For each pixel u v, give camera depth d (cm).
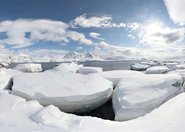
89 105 825
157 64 3916
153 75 980
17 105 578
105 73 1280
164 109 614
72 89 826
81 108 824
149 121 544
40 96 775
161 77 902
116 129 493
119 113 704
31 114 541
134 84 870
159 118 550
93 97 809
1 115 514
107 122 547
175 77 845
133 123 546
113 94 915
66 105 793
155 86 804
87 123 507
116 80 1123
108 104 925
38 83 873
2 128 443
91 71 1758
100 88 868
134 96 767
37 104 606
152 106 702
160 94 746
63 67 1920
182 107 565
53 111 538
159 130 460
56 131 443
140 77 966
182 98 646
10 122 486
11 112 540
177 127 448
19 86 836
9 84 988
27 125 472
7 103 583
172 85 783
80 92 805
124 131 477
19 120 502
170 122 492
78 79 948
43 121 489
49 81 902
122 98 775
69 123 502
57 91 805
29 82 880
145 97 744
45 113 522
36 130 441
